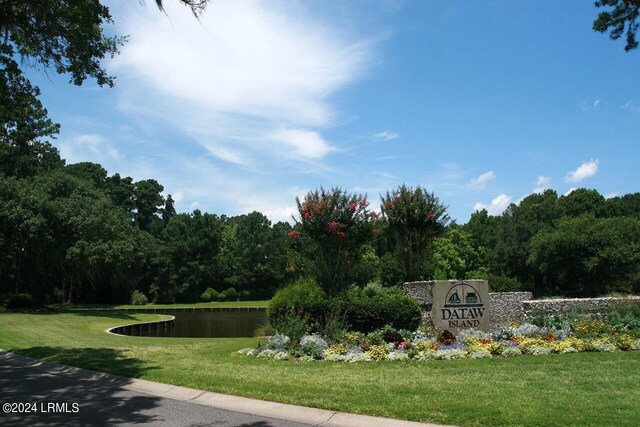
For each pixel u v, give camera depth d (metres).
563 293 51.09
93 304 58.97
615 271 45.53
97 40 12.88
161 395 8.66
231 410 7.54
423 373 10.12
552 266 48.94
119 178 73.75
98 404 8.00
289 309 15.82
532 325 14.80
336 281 19.73
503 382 8.97
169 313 51.44
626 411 6.82
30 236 35.75
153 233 76.06
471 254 50.19
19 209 35.84
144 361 12.38
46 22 11.98
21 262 40.75
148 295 67.00
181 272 68.56
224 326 35.62
